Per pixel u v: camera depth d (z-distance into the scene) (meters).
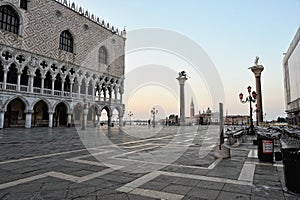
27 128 31.09
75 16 41.47
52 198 3.94
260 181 4.99
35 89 34.66
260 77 32.88
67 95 37.84
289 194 4.16
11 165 6.60
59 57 37.56
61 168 6.22
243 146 11.48
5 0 31.08
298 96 52.75
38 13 35.22
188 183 4.85
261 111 32.41
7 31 30.95
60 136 17.39
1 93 28.77
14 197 3.98
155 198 3.97
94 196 4.05
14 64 32.38
